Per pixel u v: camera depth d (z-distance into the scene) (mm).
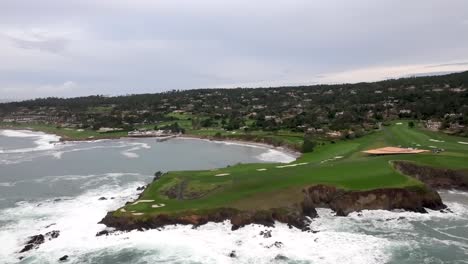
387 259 49250
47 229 59469
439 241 54344
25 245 53656
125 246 53250
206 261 48938
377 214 64562
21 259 50156
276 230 57344
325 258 49438
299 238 55031
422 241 54344
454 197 74750
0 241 55656
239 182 72625
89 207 70438
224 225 58812
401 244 53375
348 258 49438
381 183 69188
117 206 70188
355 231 57875
